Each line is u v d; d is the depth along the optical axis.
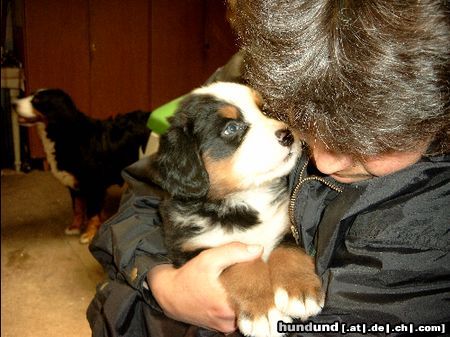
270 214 1.50
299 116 0.95
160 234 1.53
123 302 1.39
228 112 1.56
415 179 1.04
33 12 3.63
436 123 0.87
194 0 3.94
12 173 4.68
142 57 4.10
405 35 0.77
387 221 1.04
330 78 0.85
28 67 3.83
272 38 0.88
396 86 0.81
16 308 2.85
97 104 4.16
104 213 4.02
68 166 3.63
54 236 3.70
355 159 1.01
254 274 1.28
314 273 1.25
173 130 1.61
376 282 1.03
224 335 1.30
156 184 1.64
